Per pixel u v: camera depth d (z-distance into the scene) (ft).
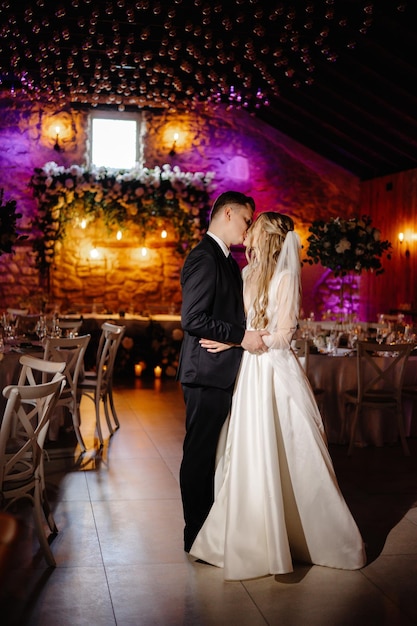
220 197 10.63
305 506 10.25
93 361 30.25
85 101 34.37
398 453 17.47
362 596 9.48
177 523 12.13
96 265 35.19
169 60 30.81
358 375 17.19
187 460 10.72
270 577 10.02
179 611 9.00
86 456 16.53
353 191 38.50
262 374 10.05
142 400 24.04
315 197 38.17
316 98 32.09
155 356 30.30
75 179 32.42
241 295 10.62
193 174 36.27
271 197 37.73
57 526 11.87
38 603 9.12
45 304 31.81
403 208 34.04
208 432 10.53
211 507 10.67
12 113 34.50
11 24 24.66
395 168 34.96
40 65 28.50
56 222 33.06
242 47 28.14
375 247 24.22
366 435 18.13
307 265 38.45
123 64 27.96
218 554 10.35
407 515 12.78
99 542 11.21
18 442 12.37
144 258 35.68
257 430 9.98
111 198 32.55
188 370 10.44
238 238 10.62
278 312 10.12
